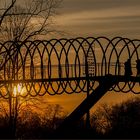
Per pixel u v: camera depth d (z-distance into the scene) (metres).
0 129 41.91
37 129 52.22
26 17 62.03
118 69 39.12
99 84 40.28
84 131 40.41
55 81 38.19
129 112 83.44
